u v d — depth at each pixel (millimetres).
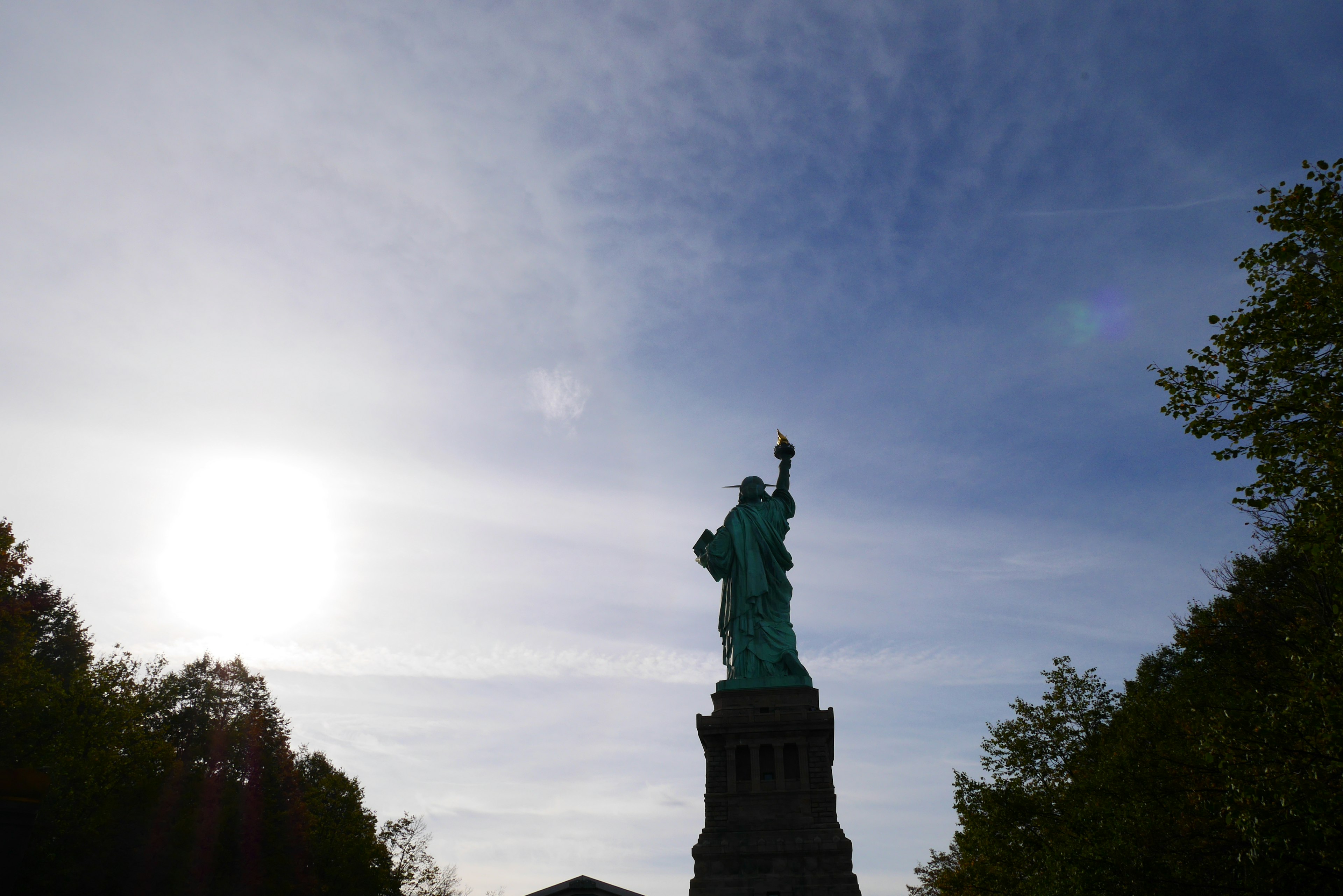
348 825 101000
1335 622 40469
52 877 66812
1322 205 38219
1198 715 59000
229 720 100125
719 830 104938
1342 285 36250
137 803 76125
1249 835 40062
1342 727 36781
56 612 96750
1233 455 40031
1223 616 74750
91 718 71000
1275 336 38281
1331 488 37906
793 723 109375
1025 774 73000
